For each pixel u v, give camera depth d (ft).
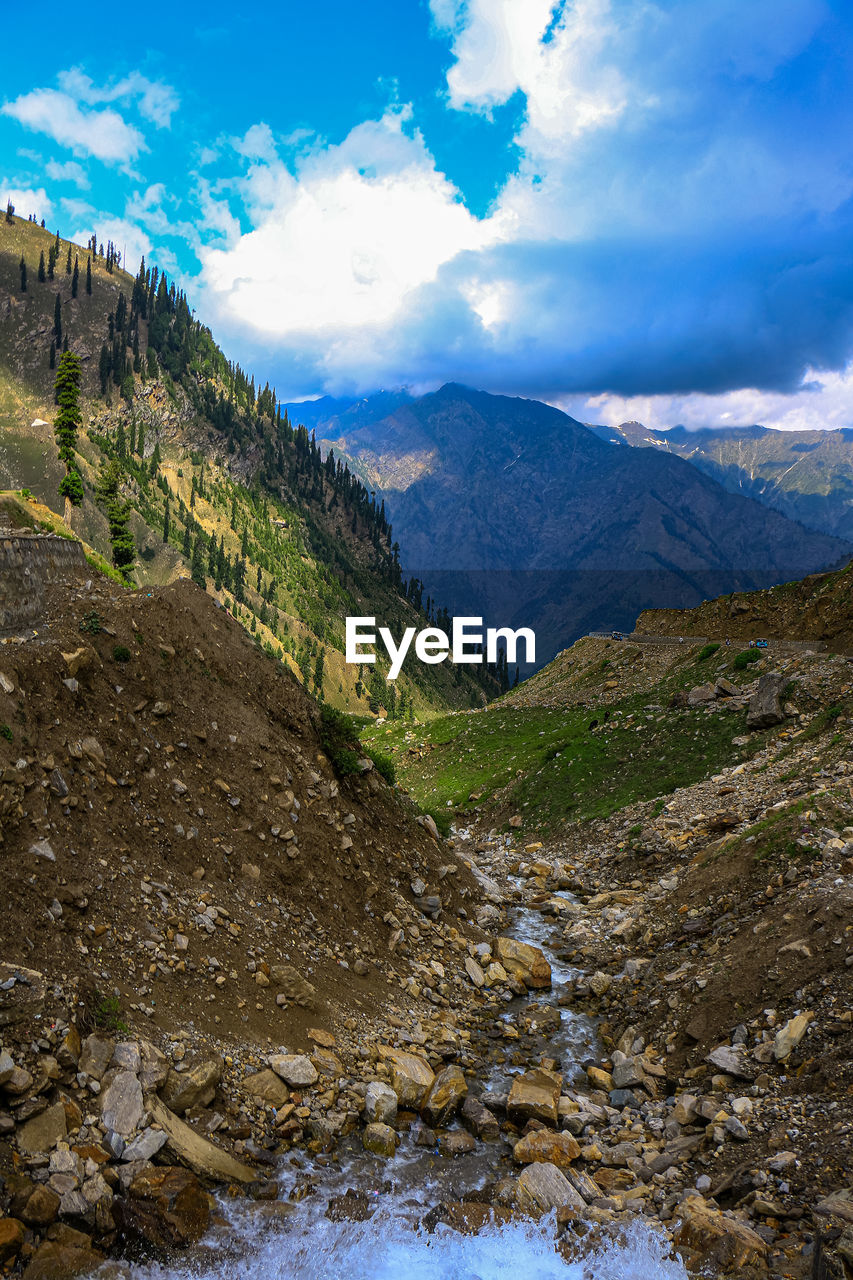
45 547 86.84
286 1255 42.22
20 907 52.90
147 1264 39.91
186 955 62.49
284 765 93.61
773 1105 56.29
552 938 112.16
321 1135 54.29
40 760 63.10
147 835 70.64
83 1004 50.47
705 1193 50.19
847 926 69.56
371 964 82.89
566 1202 48.70
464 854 169.99
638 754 186.29
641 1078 67.87
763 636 244.42
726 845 109.29
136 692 81.92
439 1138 58.39
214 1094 52.49
